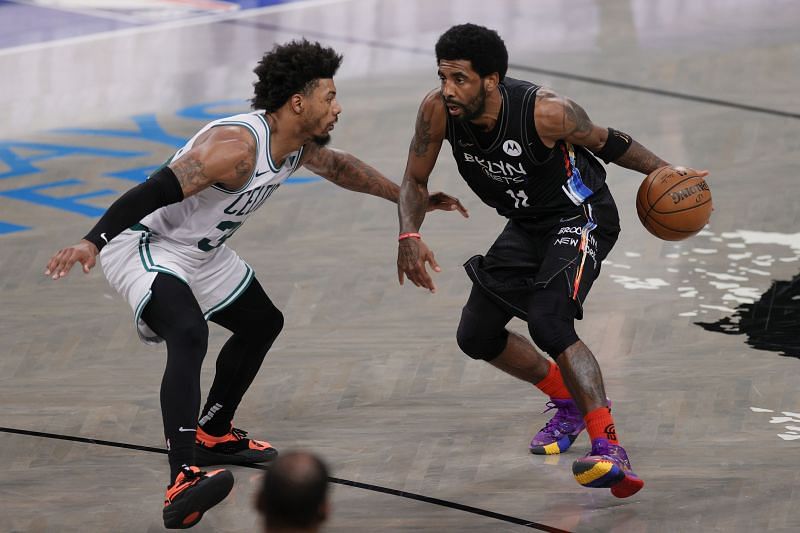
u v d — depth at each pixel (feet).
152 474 44.50
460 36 40.04
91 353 56.85
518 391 51.49
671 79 106.73
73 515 41.29
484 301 44.29
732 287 62.64
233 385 44.42
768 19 129.49
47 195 81.20
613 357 54.49
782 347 55.01
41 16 144.66
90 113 102.53
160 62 120.37
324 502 21.95
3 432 48.24
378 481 43.47
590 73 109.70
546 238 43.11
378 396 51.26
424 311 60.90
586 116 41.75
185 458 38.99
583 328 57.82
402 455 45.57
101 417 49.67
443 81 40.73
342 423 48.70
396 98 103.55
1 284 66.03
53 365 55.52
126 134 95.66
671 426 47.37
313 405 50.49
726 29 125.59
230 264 43.42
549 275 41.98
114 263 41.60
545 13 137.18
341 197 79.56
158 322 40.63
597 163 44.14
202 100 105.81
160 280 40.73
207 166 38.63
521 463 44.78
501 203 43.62
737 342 55.77
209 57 121.80
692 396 50.03
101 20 141.49
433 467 44.55
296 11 143.54
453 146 42.75
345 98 104.01
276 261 68.39
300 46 39.65
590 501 41.55
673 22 129.80
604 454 39.86
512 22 133.08
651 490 42.16
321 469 22.06
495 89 40.88
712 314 59.26
